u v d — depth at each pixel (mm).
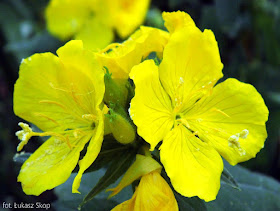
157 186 198
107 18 319
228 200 240
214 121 213
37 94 213
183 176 199
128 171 200
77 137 207
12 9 351
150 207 197
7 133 354
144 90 200
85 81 208
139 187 199
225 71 320
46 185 203
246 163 298
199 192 197
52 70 210
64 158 207
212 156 205
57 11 319
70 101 214
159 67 208
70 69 208
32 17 359
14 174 342
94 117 204
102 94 196
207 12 318
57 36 323
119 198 237
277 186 250
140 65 199
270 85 316
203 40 208
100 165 211
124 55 213
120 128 202
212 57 211
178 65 211
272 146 298
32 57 210
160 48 223
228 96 211
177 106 208
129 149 213
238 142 203
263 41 320
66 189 245
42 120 214
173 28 221
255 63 321
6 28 345
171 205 198
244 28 319
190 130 213
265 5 315
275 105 302
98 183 205
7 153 348
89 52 200
